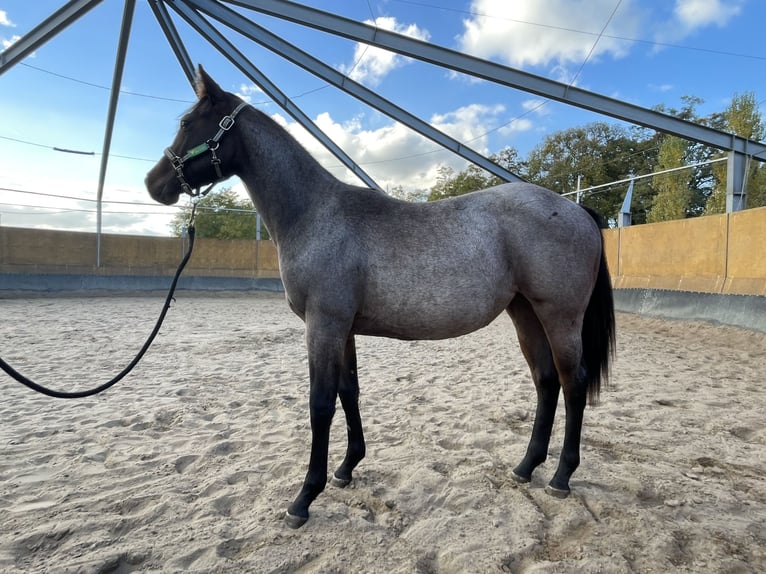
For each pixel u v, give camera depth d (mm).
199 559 1952
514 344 7840
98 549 2010
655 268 11008
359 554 1984
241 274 19031
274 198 2463
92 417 3824
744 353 6754
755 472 2822
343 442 3330
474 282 2287
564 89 10492
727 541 2074
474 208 2441
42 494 2506
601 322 2609
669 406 4223
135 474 2781
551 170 30859
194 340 7605
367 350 7277
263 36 11641
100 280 16125
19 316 9977
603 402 4320
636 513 2271
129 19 10766
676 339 8102
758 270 8344
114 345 7020
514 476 2670
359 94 13164
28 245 15344
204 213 31047
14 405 4145
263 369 5680
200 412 4016
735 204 10023
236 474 2760
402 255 2277
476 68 10461
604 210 26469
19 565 1903
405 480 2695
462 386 4969
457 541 2068
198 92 2566
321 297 2240
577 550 2006
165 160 2592
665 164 20969
